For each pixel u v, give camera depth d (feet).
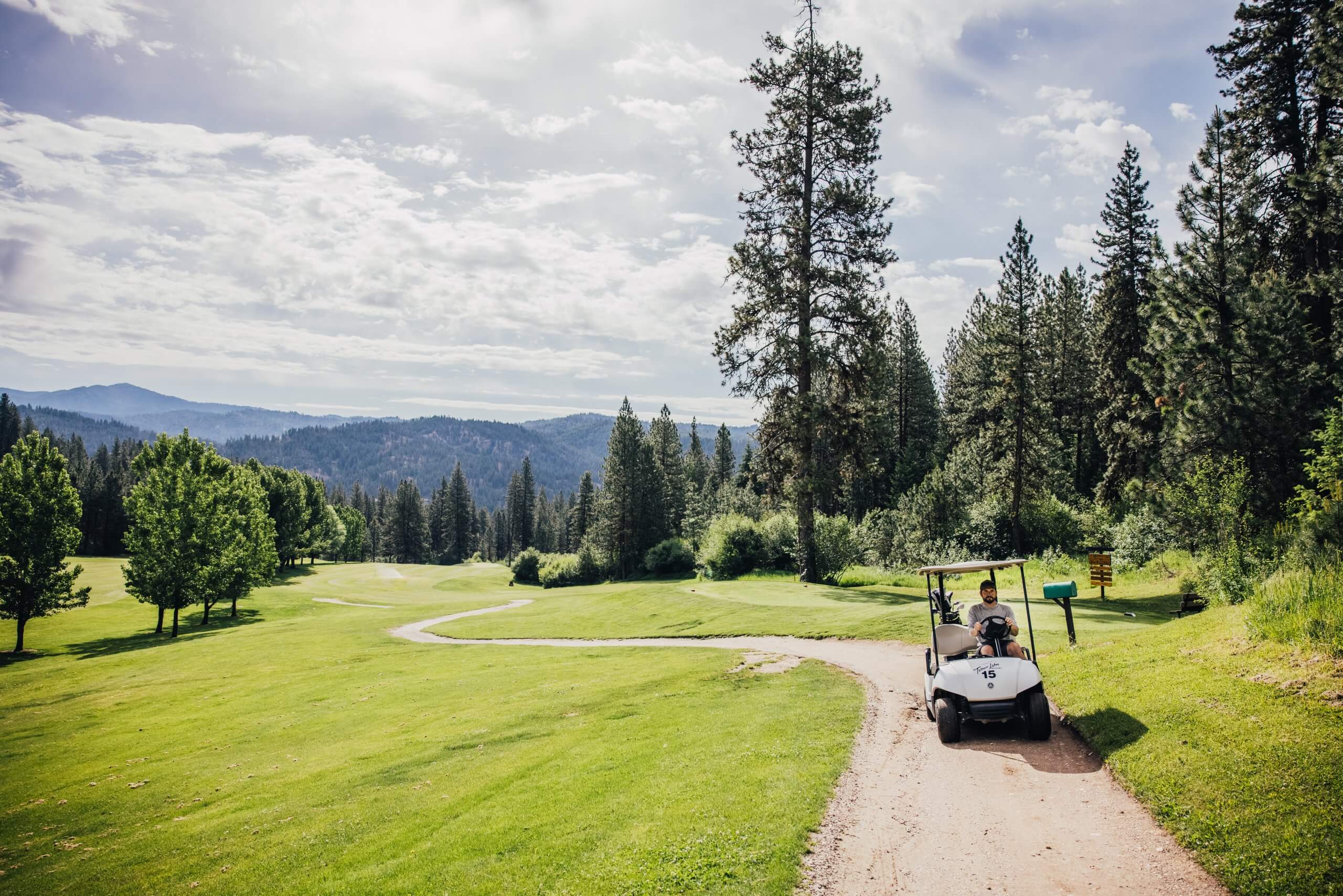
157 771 52.75
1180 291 79.61
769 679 53.31
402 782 40.88
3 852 39.40
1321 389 72.49
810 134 114.11
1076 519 138.72
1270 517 66.69
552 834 27.63
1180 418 78.28
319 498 355.56
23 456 131.44
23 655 125.80
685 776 31.55
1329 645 30.89
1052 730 33.37
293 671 91.35
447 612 165.99
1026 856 21.72
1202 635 40.27
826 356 109.40
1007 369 142.51
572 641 97.04
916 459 222.07
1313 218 74.33
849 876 21.33
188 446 210.79
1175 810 22.81
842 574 126.21
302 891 27.27
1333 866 18.13
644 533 272.31
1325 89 70.49
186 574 145.79
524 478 505.25
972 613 37.86
